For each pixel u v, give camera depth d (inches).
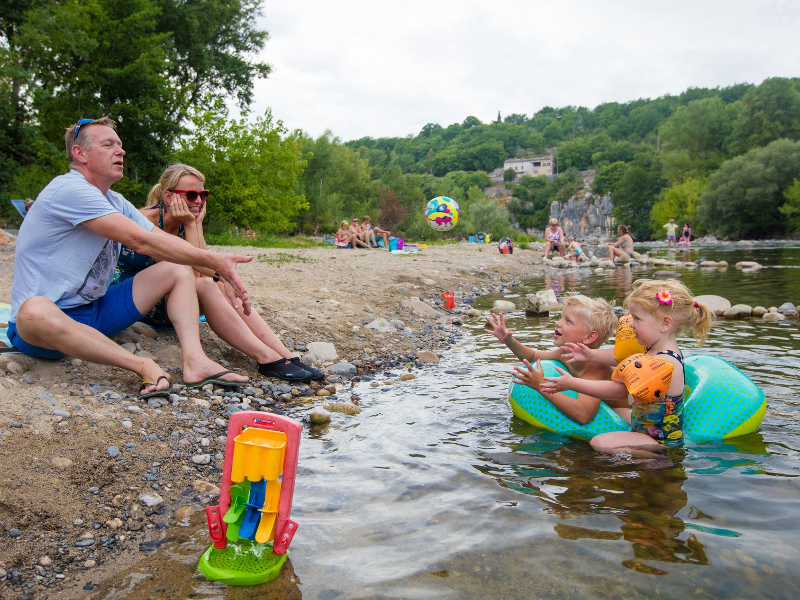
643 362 122.6
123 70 770.8
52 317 126.1
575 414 131.6
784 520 88.0
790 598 69.1
